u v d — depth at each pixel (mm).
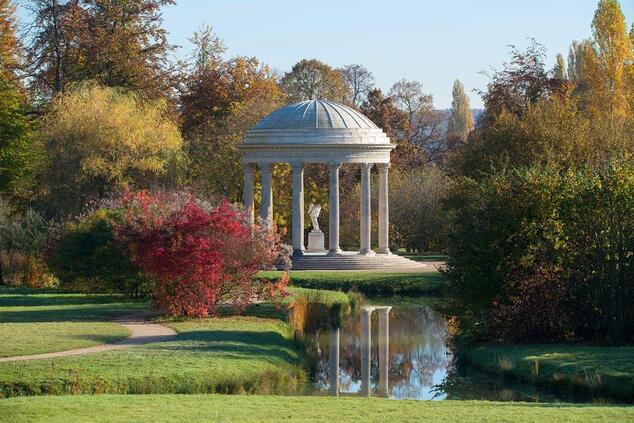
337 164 119625
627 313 60812
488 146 104562
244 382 50344
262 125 122250
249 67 163375
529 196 63594
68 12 137125
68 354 53250
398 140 187250
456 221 68000
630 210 61094
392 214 146250
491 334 64688
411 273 110750
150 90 143625
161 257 69500
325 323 78562
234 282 74000
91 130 110375
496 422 36125
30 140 107250
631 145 103812
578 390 50219
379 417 37500
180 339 59844
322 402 41281
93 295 88125
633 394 48156
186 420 36906
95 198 110062
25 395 45188
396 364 60562
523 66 158000
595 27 152625
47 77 140375
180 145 120562
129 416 37688
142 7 145625
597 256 61188
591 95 153000
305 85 193250
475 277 64562
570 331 62094
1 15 142875
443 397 50188
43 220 107375
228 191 139875
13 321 68062
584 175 67062
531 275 62938
